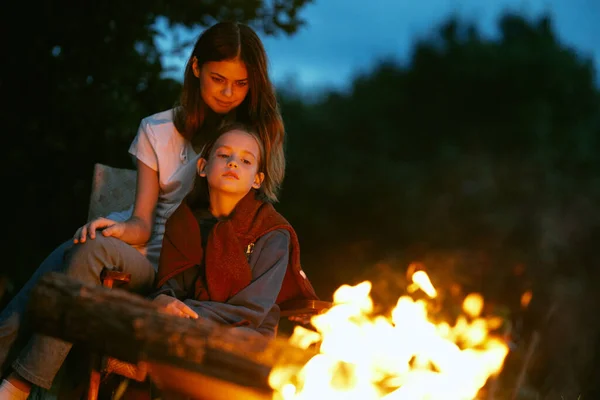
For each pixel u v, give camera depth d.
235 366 2.37
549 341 8.89
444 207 17.17
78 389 3.50
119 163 6.84
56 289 2.52
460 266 11.12
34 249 7.03
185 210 3.60
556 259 13.66
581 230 14.46
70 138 6.69
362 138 19.94
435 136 20.12
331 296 14.55
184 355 2.38
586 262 13.77
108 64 6.62
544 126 18.67
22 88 6.64
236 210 3.61
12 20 6.50
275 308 3.57
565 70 19.95
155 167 3.98
